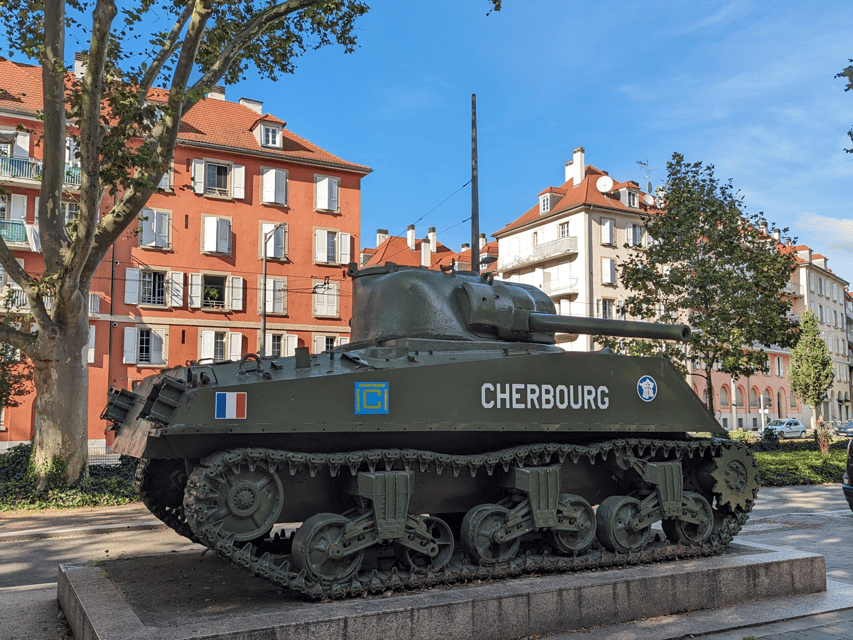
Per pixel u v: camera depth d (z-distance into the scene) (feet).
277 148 118.83
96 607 19.56
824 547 36.83
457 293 28.32
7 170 99.76
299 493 23.25
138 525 43.16
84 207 45.32
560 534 25.00
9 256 50.29
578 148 159.94
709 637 21.16
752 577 25.20
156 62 50.03
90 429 103.30
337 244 122.72
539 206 169.48
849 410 256.11
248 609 20.18
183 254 110.83
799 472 70.33
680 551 26.84
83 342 53.36
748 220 80.64
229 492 20.29
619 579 22.63
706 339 76.07
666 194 81.20
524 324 28.40
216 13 50.29
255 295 115.55
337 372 22.06
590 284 146.41
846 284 261.85
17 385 72.59
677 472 26.96
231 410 20.20
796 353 190.08
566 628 21.44
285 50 55.77
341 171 123.65
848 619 23.08
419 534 22.18
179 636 16.93
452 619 19.79
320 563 20.88
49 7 43.09
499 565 23.66
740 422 182.29
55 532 41.09
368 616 18.71
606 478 28.89
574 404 25.57
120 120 44.98
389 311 27.94
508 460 24.31
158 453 20.65
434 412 22.91
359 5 53.16
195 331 111.04
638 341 80.28
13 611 24.00
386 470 22.35
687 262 82.33
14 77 107.24
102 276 105.40
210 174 114.01
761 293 79.56
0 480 54.29
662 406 27.58
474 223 74.43
